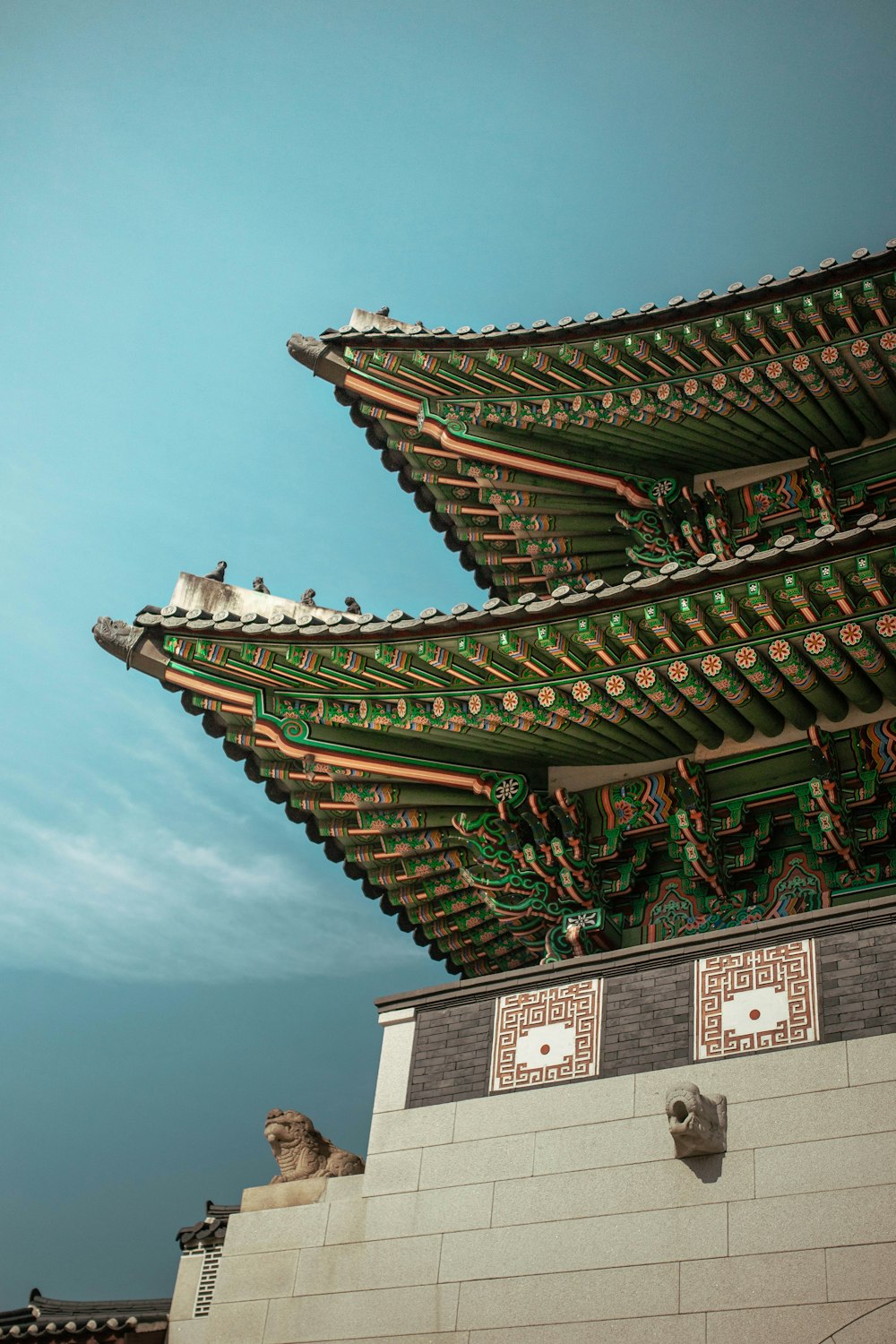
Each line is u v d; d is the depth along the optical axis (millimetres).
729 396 16141
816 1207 10273
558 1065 12141
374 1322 11547
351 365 17578
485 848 15047
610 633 13414
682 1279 10461
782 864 14555
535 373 16797
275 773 15898
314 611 15391
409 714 14492
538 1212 11367
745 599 12789
